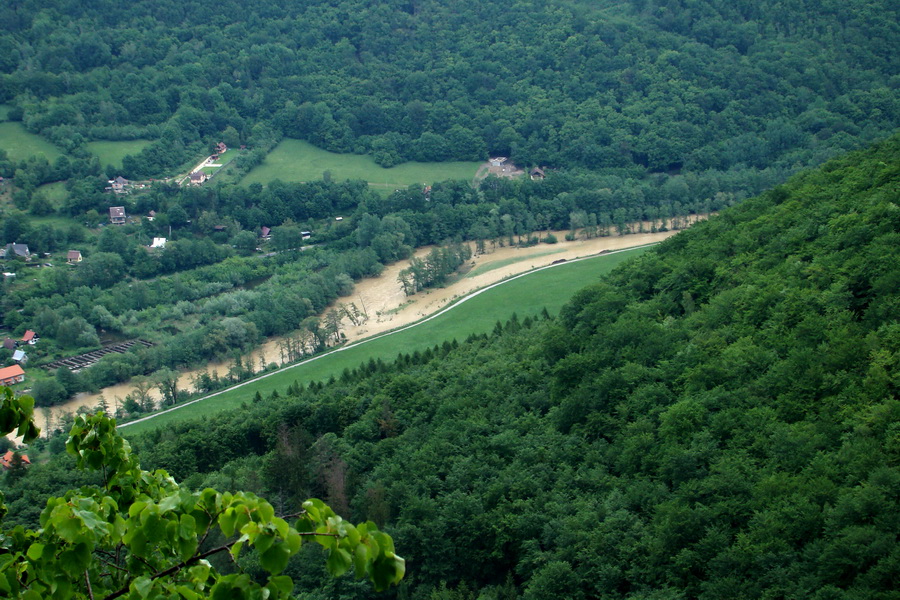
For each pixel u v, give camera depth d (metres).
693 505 86.75
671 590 77.19
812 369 94.44
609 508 91.75
